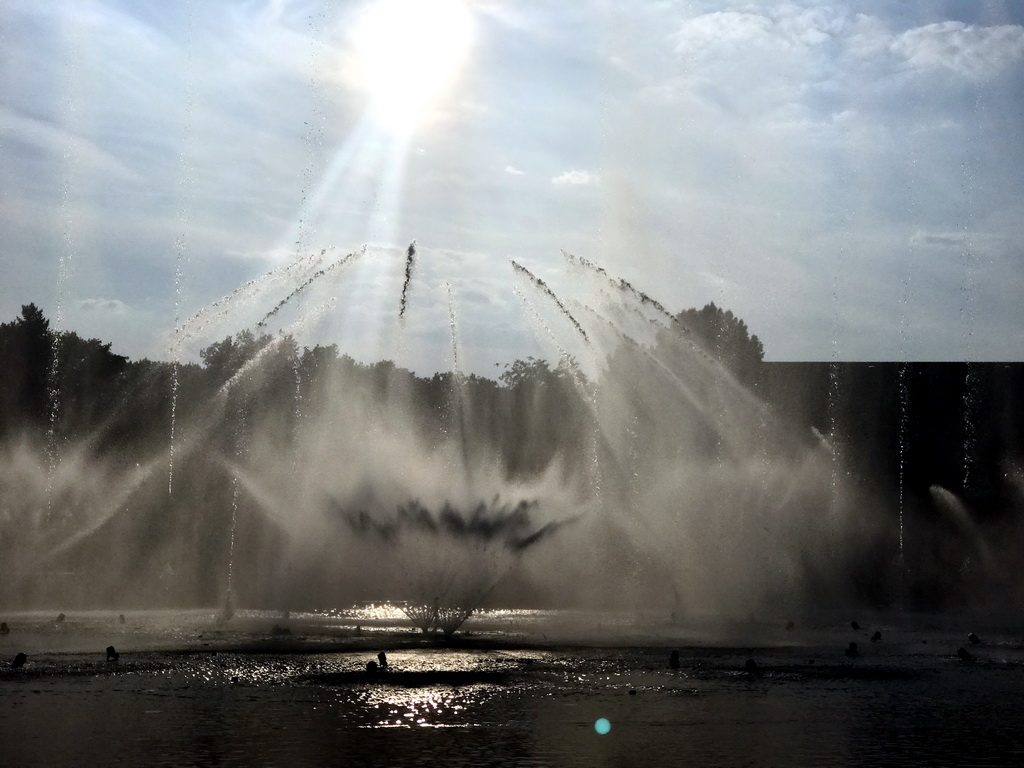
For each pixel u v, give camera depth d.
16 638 25.97
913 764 13.97
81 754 13.97
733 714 17.27
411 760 13.80
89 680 19.58
